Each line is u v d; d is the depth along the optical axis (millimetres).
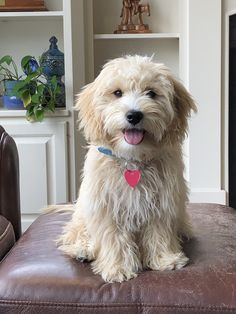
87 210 694
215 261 685
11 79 1394
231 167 1506
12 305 608
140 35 1472
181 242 760
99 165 692
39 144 1309
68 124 1313
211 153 1466
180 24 1484
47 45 1514
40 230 835
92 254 689
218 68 1432
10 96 1349
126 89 693
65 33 1300
